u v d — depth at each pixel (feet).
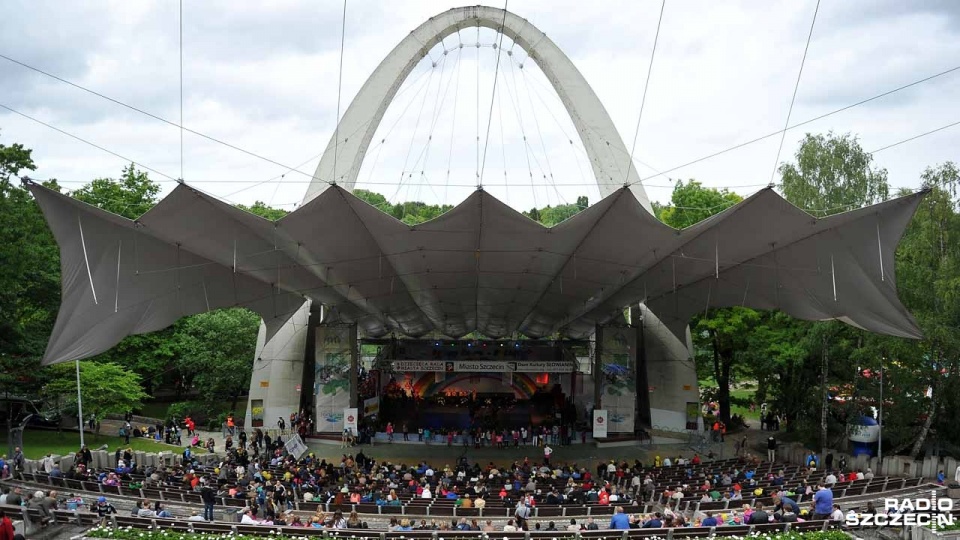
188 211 69.82
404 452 116.67
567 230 78.43
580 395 169.48
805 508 62.34
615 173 105.40
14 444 104.22
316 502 70.54
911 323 78.48
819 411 122.31
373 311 135.13
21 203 112.78
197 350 146.30
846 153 125.80
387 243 83.82
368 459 99.14
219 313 149.79
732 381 173.47
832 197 123.24
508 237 80.84
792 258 82.12
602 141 107.96
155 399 176.76
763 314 138.82
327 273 99.14
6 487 72.02
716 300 109.91
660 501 74.64
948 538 49.21
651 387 134.31
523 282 108.88
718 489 76.13
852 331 107.76
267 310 110.22
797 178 127.65
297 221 74.43
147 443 119.55
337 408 123.44
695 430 130.21
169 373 174.81
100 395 116.47
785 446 112.78
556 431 128.26
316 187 107.86
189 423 133.28
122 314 81.25
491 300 125.90
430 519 66.08
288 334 137.08
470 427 134.51
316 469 87.76
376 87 111.45
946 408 104.17
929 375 101.19
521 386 167.22
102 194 170.09
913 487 76.02
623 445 124.47
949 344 95.55
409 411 154.92
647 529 49.62
